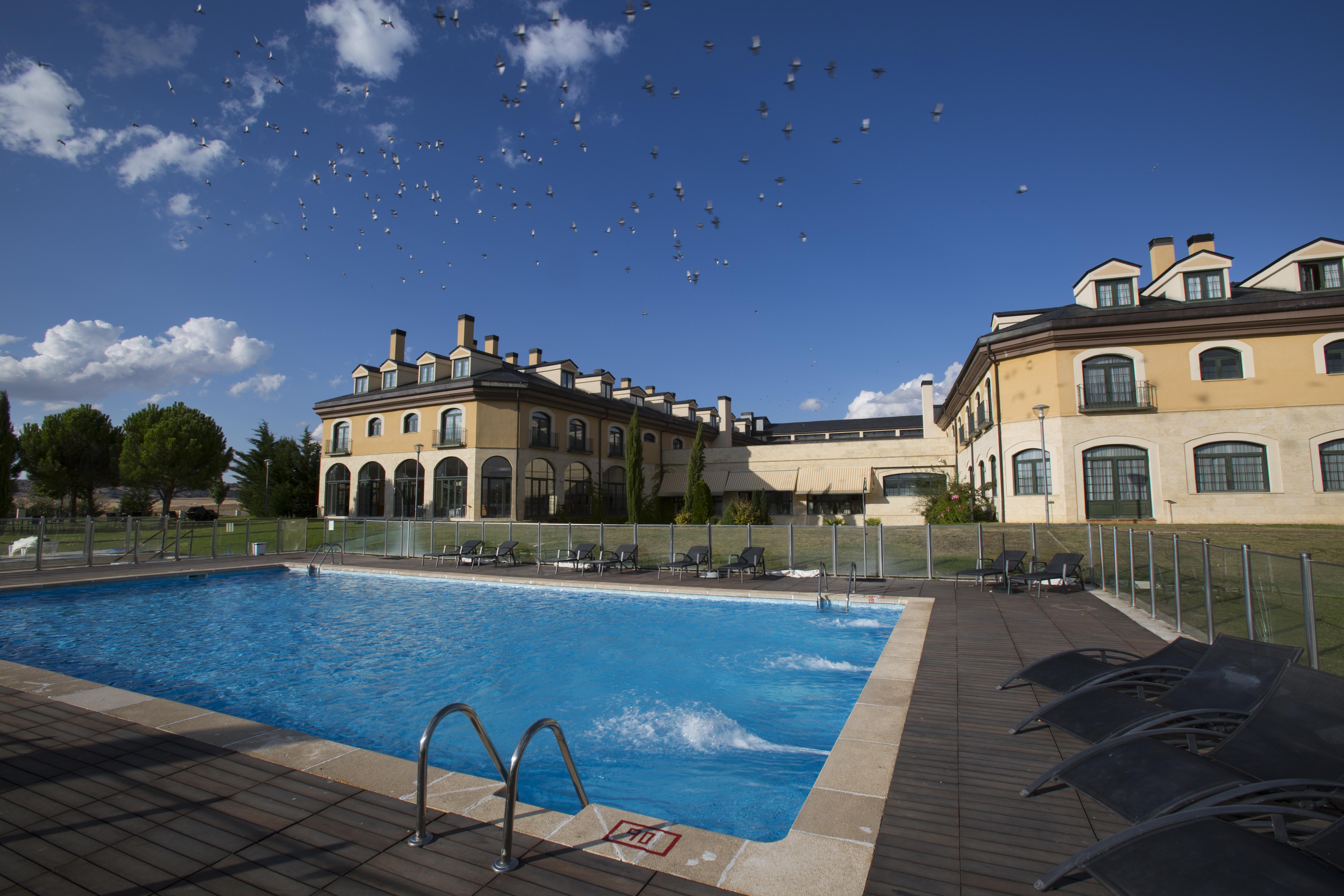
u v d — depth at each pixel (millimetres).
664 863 4027
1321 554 18031
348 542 29016
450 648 12672
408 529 27625
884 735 6336
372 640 13414
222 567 22797
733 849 4191
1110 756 4672
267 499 50594
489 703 9375
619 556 21906
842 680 10242
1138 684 6691
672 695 9562
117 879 3887
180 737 6281
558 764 7164
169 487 52969
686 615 15453
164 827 4539
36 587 18453
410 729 8422
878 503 44812
